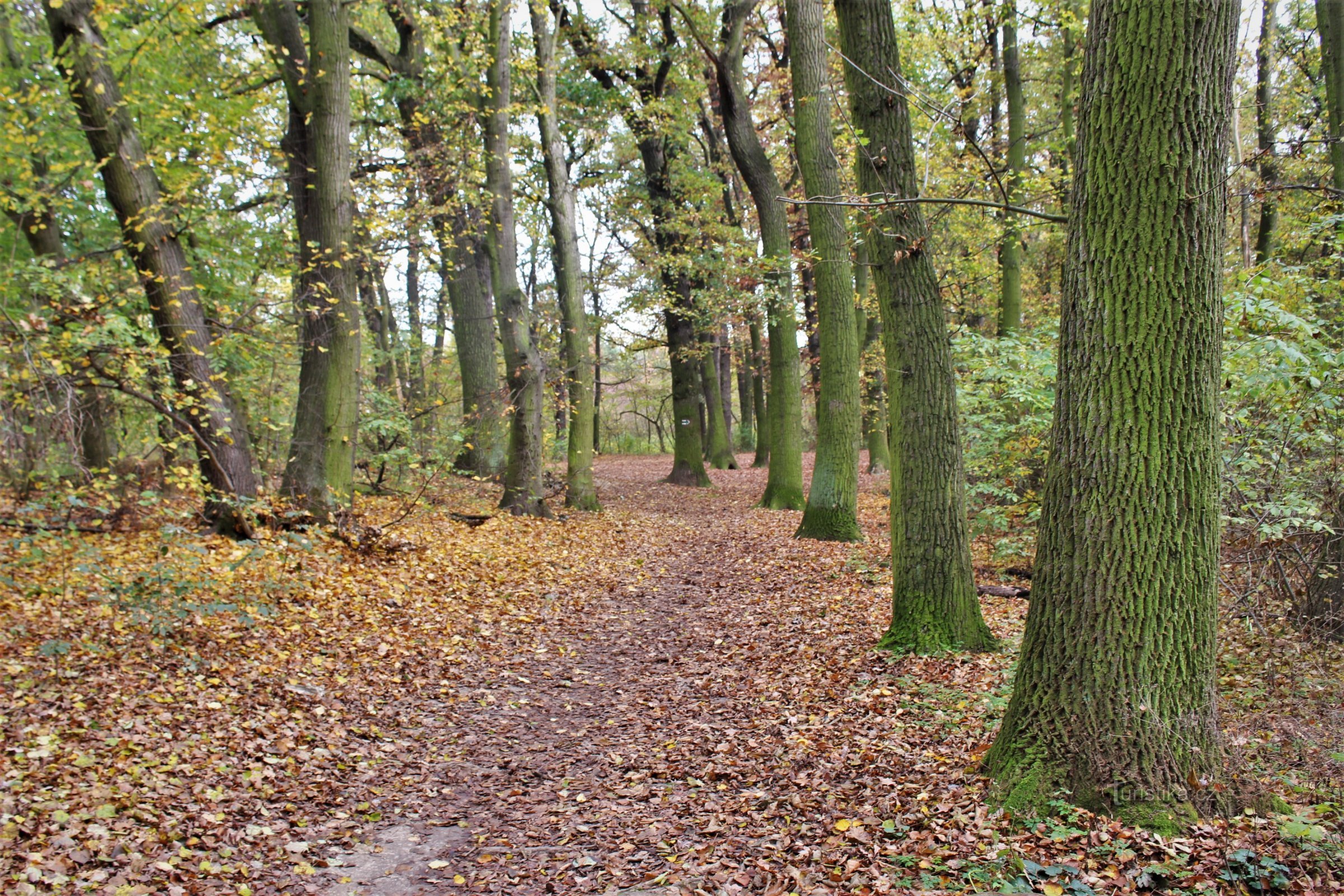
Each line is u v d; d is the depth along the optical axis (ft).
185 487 29.32
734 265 51.16
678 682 22.44
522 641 26.84
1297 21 45.19
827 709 18.76
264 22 36.68
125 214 29.78
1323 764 13.04
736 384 161.99
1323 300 22.99
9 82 34.19
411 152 48.91
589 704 21.27
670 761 17.16
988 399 30.89
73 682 18.61
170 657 20.77
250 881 12.50
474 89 48.01
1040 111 63.46
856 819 13.29
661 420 163.32
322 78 34.91
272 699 19.54
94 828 12.90
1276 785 12.70
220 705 18.63
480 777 17.03
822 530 41.04
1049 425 28.50
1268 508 19.72
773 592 31.32
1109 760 12.24
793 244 70.85
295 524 33.09
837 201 16.67
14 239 34.88
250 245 42.96
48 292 28.94
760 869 12.20
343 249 35.19
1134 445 12.19
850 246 39.73
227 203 42.01
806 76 37.11
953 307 57.36
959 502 22.20
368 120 53.93
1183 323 12.00
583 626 28.91
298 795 15.56
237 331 34.96
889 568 32.40
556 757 17.93
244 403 39.22
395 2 48.91
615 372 135.33
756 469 89.15
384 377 62.95
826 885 11.39
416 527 40.19
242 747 16.89
